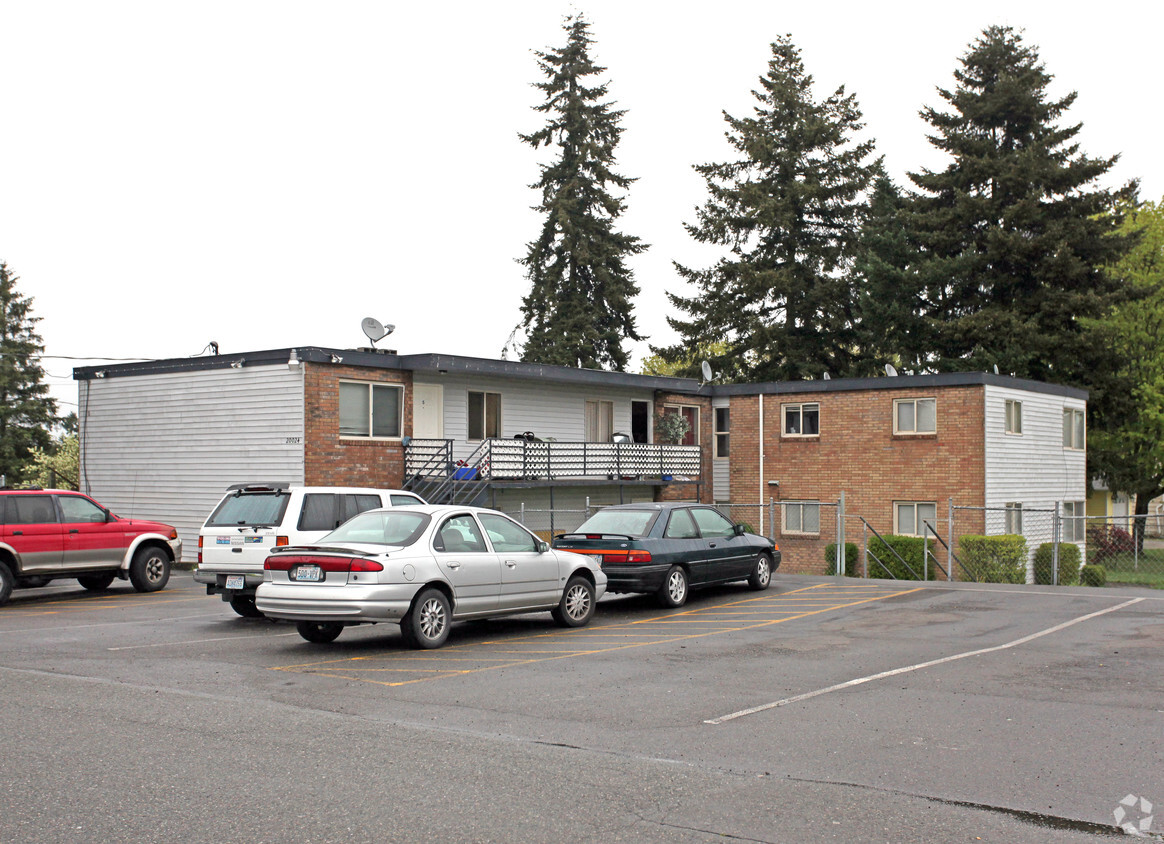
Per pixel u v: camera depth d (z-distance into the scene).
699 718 8.41
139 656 11.67
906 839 5.49
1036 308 40.41
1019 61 44.16
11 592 18.02
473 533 12.83
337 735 7.79
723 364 50.81
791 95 48.62
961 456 28.25
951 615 15.27
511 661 11.27
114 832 5.55
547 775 6.70
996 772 6.78
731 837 5.52
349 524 12.56
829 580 21.02
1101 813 5.94
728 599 17.67
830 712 8.61
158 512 26.19
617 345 50.22
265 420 24.25
